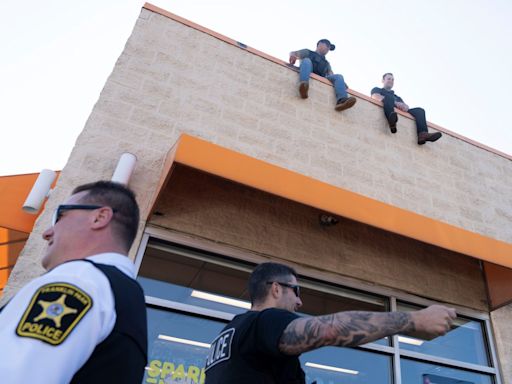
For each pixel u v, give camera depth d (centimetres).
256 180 327
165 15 488
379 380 388
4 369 76
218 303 358
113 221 130
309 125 500
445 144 596
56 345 82
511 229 568
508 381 433
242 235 389
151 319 332
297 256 403
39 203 315
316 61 575
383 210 368
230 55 503
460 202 548
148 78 433
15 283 287
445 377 420
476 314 465
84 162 357
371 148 525
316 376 363
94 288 95
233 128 448
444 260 480
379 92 604
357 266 426
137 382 95
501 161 639
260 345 154
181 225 368
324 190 351
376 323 134
